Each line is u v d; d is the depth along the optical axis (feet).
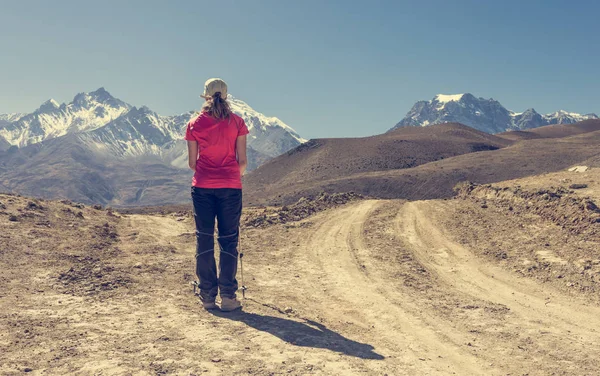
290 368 15.70
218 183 21.65
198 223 22.20
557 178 77.00
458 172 575.79
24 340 17.34
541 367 16.93
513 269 32.65
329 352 17.51
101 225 43.98
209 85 21.52
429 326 21.45
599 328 21.66
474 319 22.66
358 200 68.59
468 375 16.12
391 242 41.52
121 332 18.70
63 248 33.47
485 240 40.60
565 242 36.55
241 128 21.76
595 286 28.04
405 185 554.87
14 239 33.94
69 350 16.51
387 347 18.60
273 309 23.25
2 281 25.20
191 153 21.72
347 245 40.55
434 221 49.80
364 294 26.81
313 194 547.08
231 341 18.12
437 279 30.66
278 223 50.47
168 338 18.12
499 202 54.24
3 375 14.26
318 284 29.01
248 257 36.01
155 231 44.96
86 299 23.27
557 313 23.86
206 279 22.45
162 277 28.30
